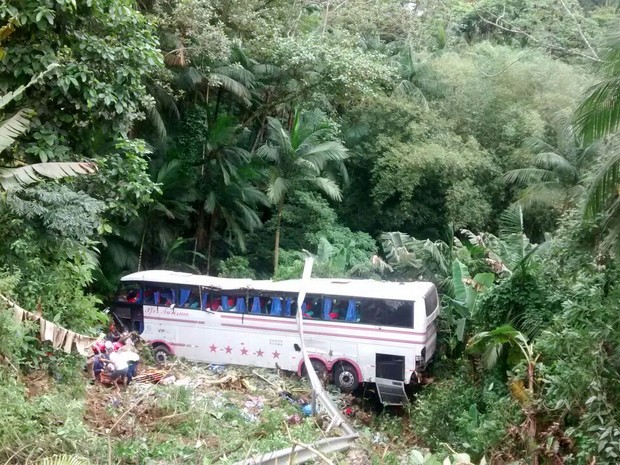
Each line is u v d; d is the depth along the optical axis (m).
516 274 11.40
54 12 9.22
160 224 18.17
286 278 15.83
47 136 9.57
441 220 21.50
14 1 9.12
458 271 13.25
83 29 10.14
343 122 21.52
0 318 7.21
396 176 20.02
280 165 19.25
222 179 19.47
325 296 13.34
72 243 9.66
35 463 5.85
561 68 20.56
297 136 18.78
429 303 13.38
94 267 11.23
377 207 21.48
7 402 6.36
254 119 22.69
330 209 20.98
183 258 19.95
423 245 15.64
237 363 13.98
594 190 8.42
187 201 18.67
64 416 7.01
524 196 18.95
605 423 7.04
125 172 10.77
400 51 23.91
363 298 13.03
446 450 9.20
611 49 8.30
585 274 9.62
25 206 8.83
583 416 7.29
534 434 7.75
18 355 7.97
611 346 7.62
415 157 19.61
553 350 8.38
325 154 19.00
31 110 8.13
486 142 21.03
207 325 14.16
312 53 18.55
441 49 24.34
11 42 9.34
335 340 13.20
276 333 13.66
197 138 20.27
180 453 7.33
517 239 14.34
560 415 7.77
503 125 20.56
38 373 8.64
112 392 9.46
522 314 11.29
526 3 24.69
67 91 9.67
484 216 20.06
